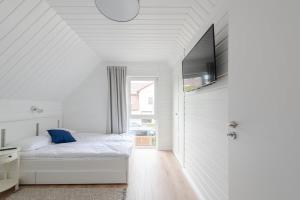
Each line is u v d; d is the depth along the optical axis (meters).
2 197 2.49
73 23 2.83
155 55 4.53
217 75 2.10
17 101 3.23
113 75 4.95
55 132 3.64
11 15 1.99
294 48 0.87
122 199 2.47
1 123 2.88
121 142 3.61
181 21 2.82
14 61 2.47
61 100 4.88
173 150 4.91
